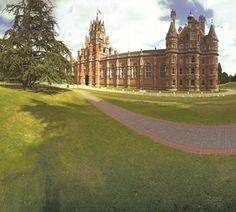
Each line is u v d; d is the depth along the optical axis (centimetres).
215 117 2141
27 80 3219
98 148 1118
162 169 883
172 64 6638
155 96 4716
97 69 8956
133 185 762
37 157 974
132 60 7875
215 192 705
